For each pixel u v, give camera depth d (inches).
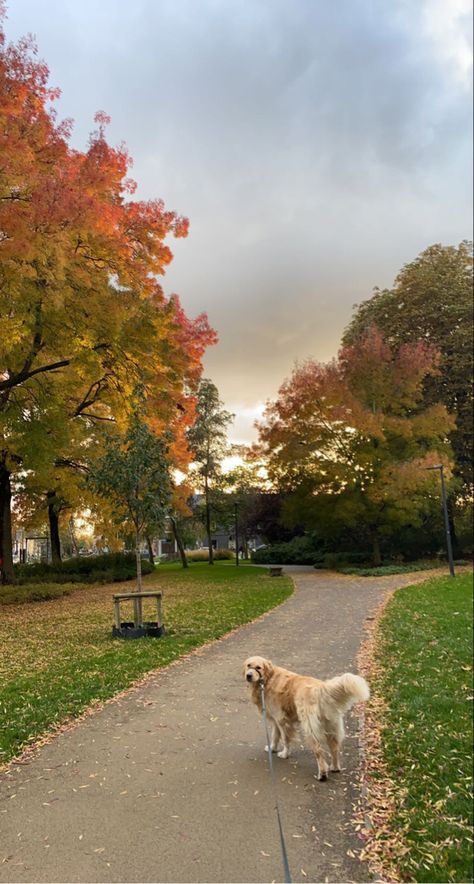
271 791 175.3
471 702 259.9
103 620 557.9
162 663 347.6
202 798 171.5
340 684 185.9
